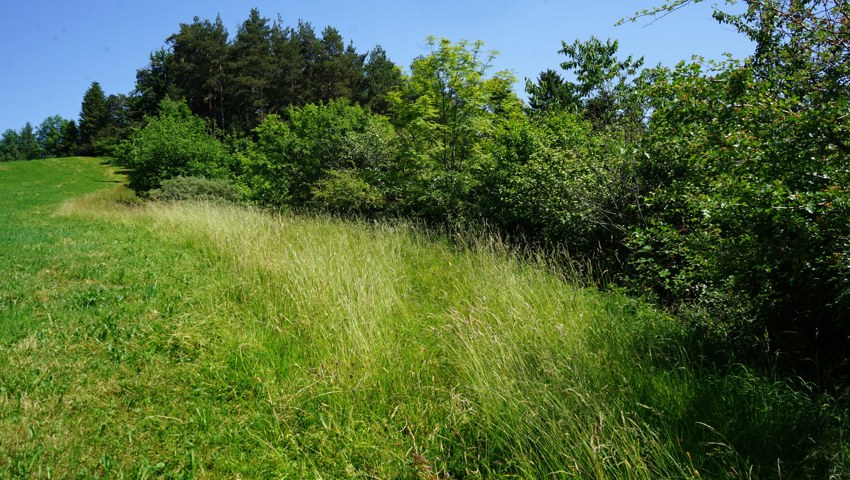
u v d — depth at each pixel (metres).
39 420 3.58
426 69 11.28
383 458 3.20
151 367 4.45
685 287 5.49
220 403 3.92
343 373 4.02
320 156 16.39
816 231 3.19
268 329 5.02
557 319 4.70
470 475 3.01
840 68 3.30
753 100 3.32
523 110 12.59
